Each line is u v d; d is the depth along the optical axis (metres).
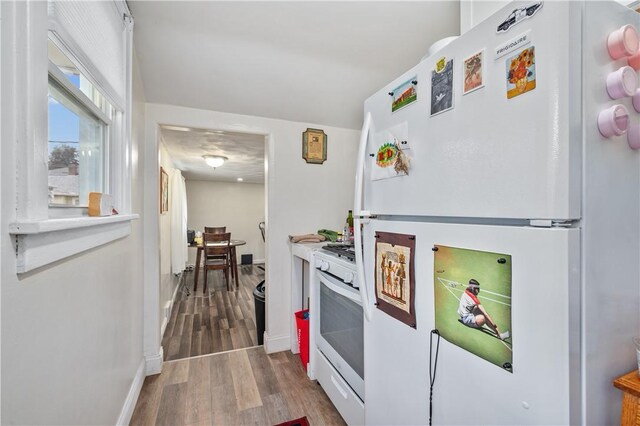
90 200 1.04
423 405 0.85
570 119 0.52
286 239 2.39
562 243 0.52
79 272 0.90
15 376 0.58
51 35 0.76
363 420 1.29
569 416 0.52
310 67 1.88
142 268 1.93
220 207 6.78
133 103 1.62
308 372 1.97
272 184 2.34
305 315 2.18
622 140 0.62
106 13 1.12
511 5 0.60
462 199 0.71
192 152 3.60
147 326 2.00
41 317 0.68
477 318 0.68
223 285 4.83
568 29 0.52
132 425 1.52
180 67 1.77
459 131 0.72
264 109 2.22
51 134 0.84
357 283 1.32
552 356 0.53
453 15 1.48
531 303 0.57
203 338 2.71
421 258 0.85
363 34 1.61
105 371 1.16
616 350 0.60
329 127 2.53
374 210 1.09
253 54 1.73
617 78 0.57
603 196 0.58
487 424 0.66
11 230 0.55
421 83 0.85
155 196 2.01
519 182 0.59
